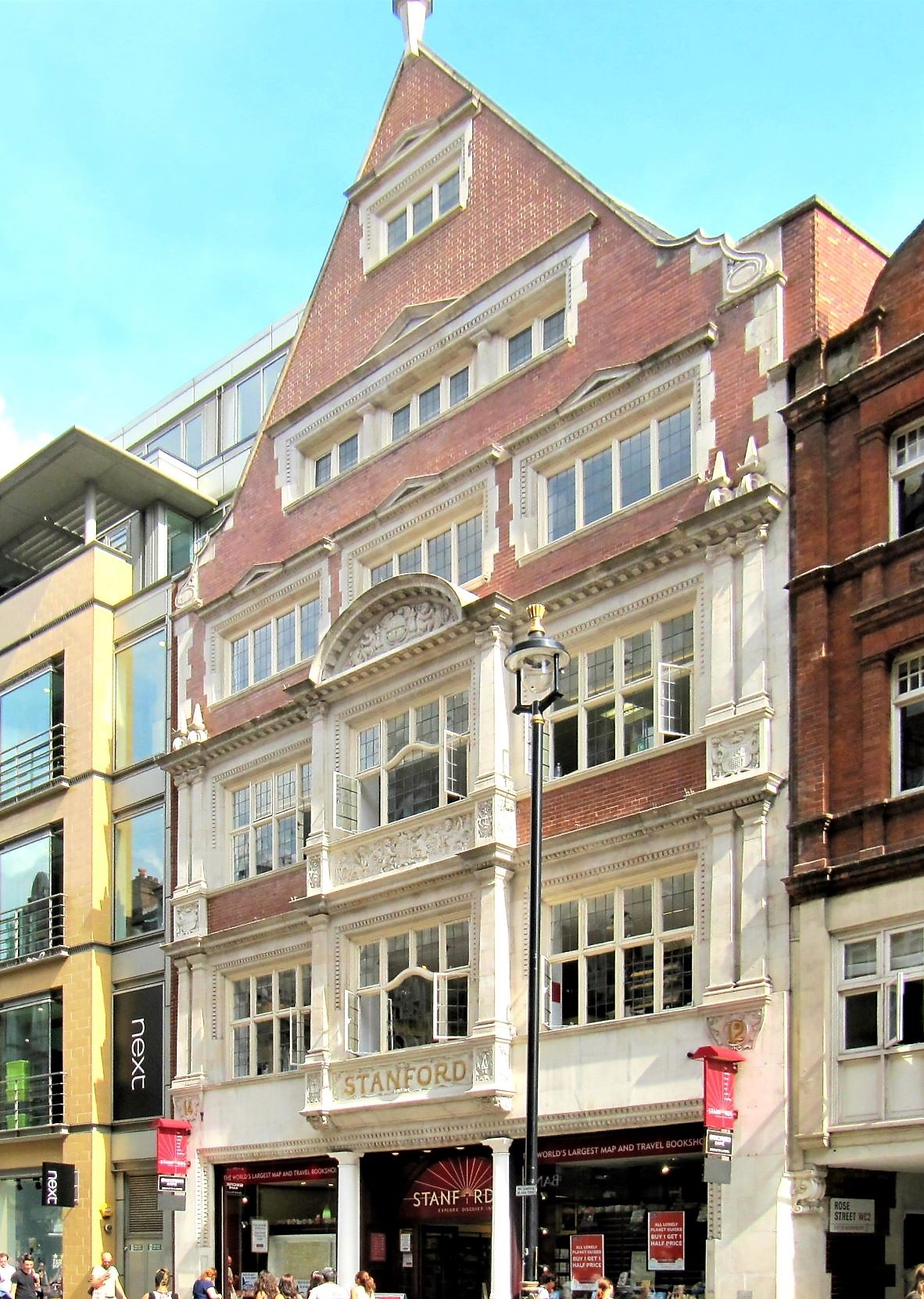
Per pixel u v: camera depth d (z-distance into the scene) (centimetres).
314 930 2588
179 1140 2744
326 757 2664
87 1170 3012
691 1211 2036
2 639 3659
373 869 2519
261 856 2839
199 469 3809
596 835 2180
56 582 3519
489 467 2544
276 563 2930
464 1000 2342
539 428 2459
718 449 2195
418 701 2556
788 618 2041
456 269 2772
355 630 2680
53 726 3403
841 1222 1844
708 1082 1880
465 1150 2347
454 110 2827
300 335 3111
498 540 2505
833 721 1961
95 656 3344
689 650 2177
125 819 3231
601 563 2266
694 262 2317
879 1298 1878
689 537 2155
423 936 2444
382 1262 2445
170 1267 2811
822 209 2184
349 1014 2503
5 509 3706
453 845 2384
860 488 2005
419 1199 2420
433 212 2891
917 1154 1733
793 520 2070
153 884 3116
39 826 3384
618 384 2341
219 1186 2748
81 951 3177
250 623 3017
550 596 2341
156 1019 3019
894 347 2020
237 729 2873
